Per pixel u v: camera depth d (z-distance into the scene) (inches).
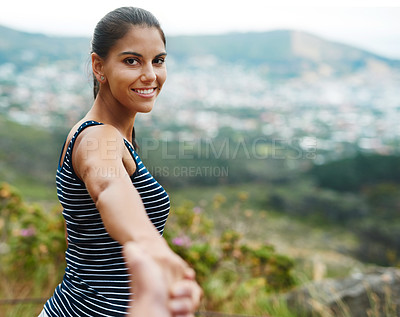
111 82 51.6
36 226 147.5
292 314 132.5
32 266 143.1
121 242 32.2
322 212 636.7
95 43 52.5
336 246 473.1
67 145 52.6
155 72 52.1
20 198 150.6
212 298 137.9
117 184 36.9
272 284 143.7
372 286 133.9
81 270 51.1
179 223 149.1
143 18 51.0
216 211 166.1
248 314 133.3
